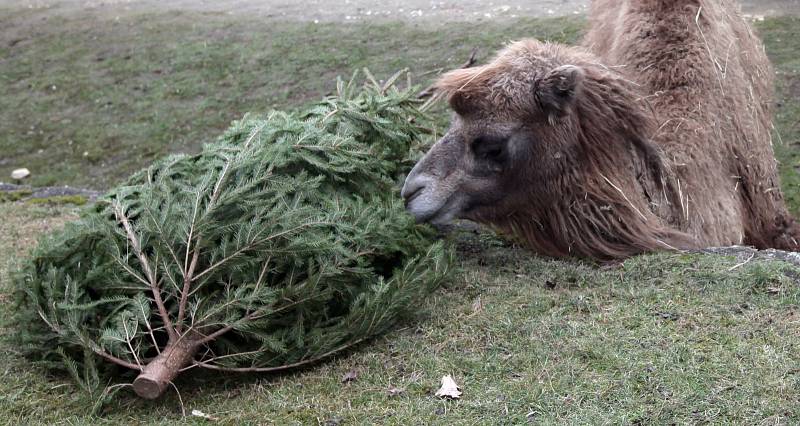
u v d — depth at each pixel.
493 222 6.75
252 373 5.07
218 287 5.04
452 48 15.40
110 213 5.30
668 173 6.77
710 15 7.53
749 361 4.59
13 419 4.65
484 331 5.20
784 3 15.83
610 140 6.58
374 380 4.78
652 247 6.48
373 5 19.27
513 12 16.86
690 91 7.13
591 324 5.16
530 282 6.02
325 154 5.73
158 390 4.59
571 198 6.54
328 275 5.02
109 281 4.97
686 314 5.20
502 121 6.38
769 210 7.84
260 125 5.82
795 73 12.82
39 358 5.30
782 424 4.03
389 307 5.18
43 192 10.33
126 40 19.34
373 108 6.69
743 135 7.44
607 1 8.55
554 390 4.46
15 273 5.37
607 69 6.72
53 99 17.12
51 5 23.34
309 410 4.51
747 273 5.66
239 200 5.04
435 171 6.54
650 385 4.43
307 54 16.58
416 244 5.95
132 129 15.45
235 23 19.31
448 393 4.51
